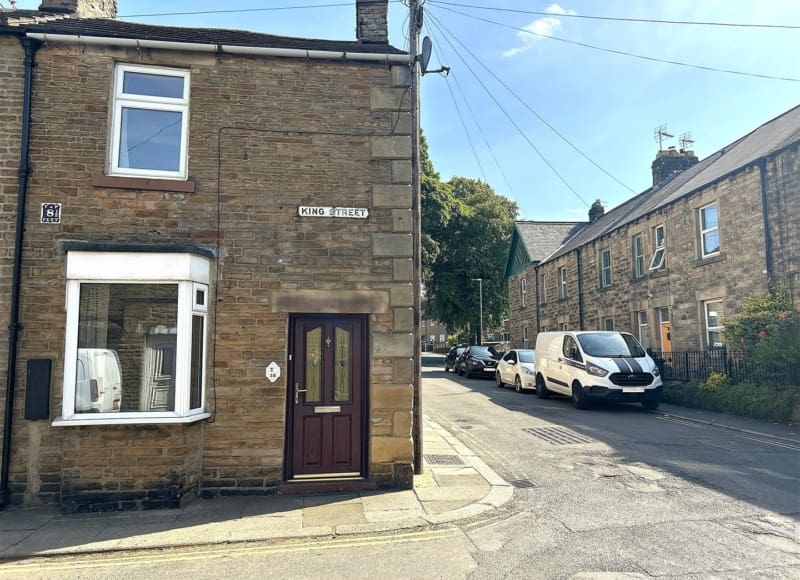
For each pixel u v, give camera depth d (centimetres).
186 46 683
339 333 701
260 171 692
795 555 438
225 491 647
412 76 761
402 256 702
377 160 716
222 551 485
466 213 3666
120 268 630
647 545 466
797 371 1096
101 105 670
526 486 663
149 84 703
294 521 552
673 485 646
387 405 677
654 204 1853
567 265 2423
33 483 619
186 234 669
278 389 667
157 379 641
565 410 1299
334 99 718
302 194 697
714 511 550
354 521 549
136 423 607
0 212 641
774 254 1249
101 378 638
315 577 424
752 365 1199
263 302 675
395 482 666
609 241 2041
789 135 1323
